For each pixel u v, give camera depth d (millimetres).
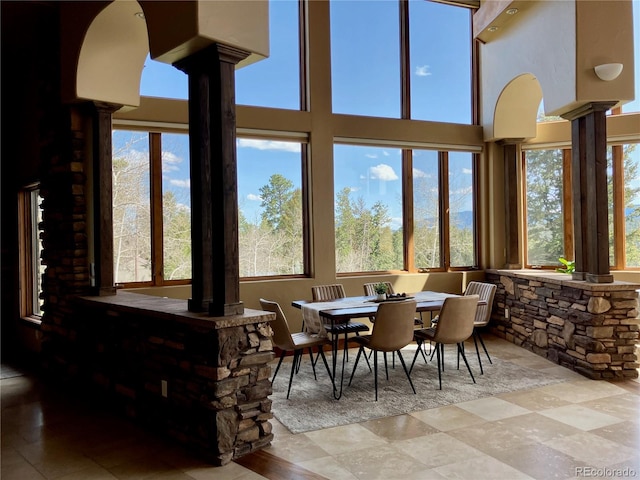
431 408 3672
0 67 5621
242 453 2912
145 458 2910
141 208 5039
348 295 5879
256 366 2994
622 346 4418
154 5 3131
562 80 4680
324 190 5766
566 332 4820
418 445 3018
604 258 4547
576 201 4824
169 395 3184
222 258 2969
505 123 6270
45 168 4848
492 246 6523
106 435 3277
